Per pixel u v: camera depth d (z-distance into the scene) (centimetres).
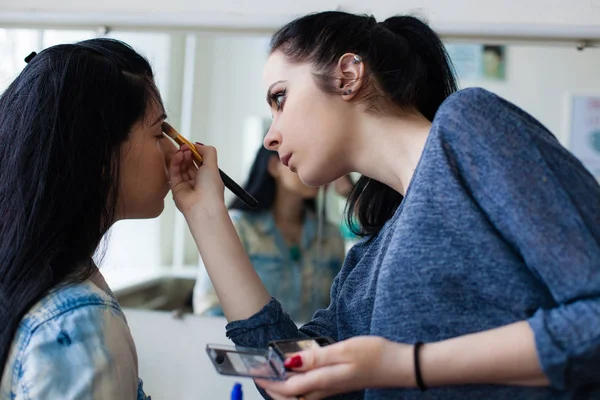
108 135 72
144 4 142
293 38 79
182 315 149
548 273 55
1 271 67
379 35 77
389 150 75
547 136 63
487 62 140
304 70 77
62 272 68
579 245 55
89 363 63
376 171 78
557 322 53
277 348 62
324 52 75
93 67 72
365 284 77
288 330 76
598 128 140
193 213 79
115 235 154
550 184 57
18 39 147
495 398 59
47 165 69
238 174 148
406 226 64
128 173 75
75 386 62
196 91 151
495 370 55
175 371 148
